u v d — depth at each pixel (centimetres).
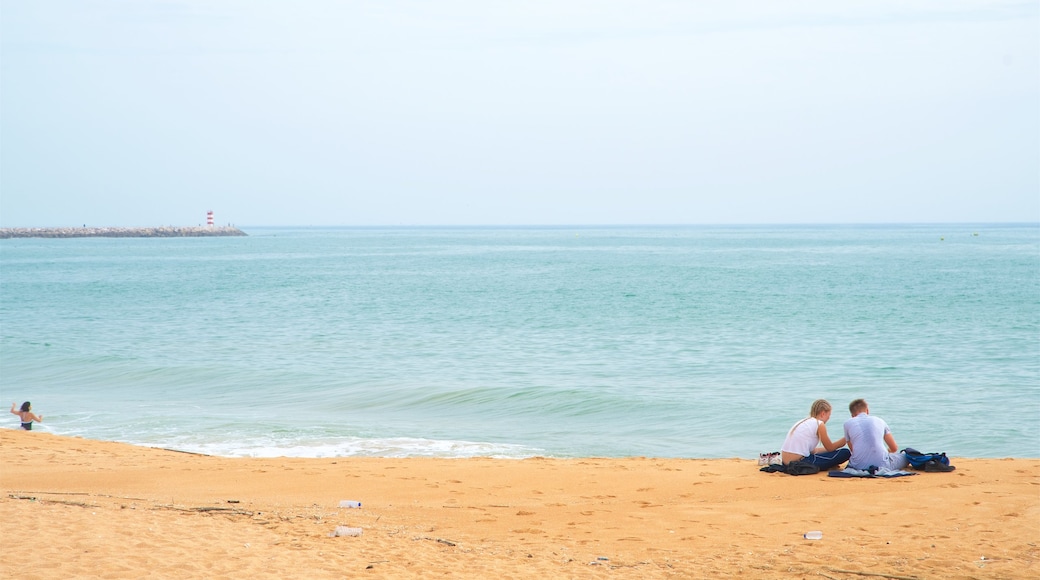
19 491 1009
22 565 650
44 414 1962
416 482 1117
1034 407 1892
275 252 14700
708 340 3200
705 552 766
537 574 690
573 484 1098
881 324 3612
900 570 691
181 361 2791
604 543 804
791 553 752
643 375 2442
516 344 3169
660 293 5497
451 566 708
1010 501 921
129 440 1677
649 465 1242
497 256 12512
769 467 1137
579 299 5122
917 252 12344
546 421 1895
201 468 1217
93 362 2781
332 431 1772
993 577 669
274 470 1204
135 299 5441
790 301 4806
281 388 2319
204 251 15288
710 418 1875
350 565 699
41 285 6825
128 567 657
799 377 2356
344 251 15088
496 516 923
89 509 873
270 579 646
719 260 10475
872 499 952
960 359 2611
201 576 645
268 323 3975
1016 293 5116
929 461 1102
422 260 11256
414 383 2342
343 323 3941
